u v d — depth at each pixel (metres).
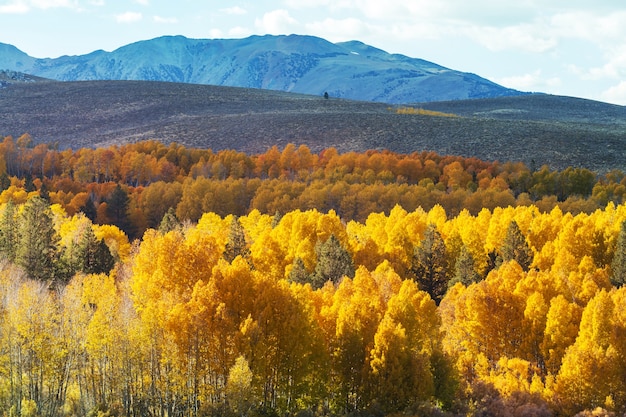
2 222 82.62
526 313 55.28
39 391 46.66
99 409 43.38
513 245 80.88
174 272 53.84
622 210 98.06
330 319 50.25
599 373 46.53
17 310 45.94
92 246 76.69
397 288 64.31
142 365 44.53
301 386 45.16
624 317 51.44
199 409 42.41
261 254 76.12
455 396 47.47
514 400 45.47
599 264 82.12
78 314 47.97
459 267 76.44
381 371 44.84
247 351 42.84
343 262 71.25
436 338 55.16
